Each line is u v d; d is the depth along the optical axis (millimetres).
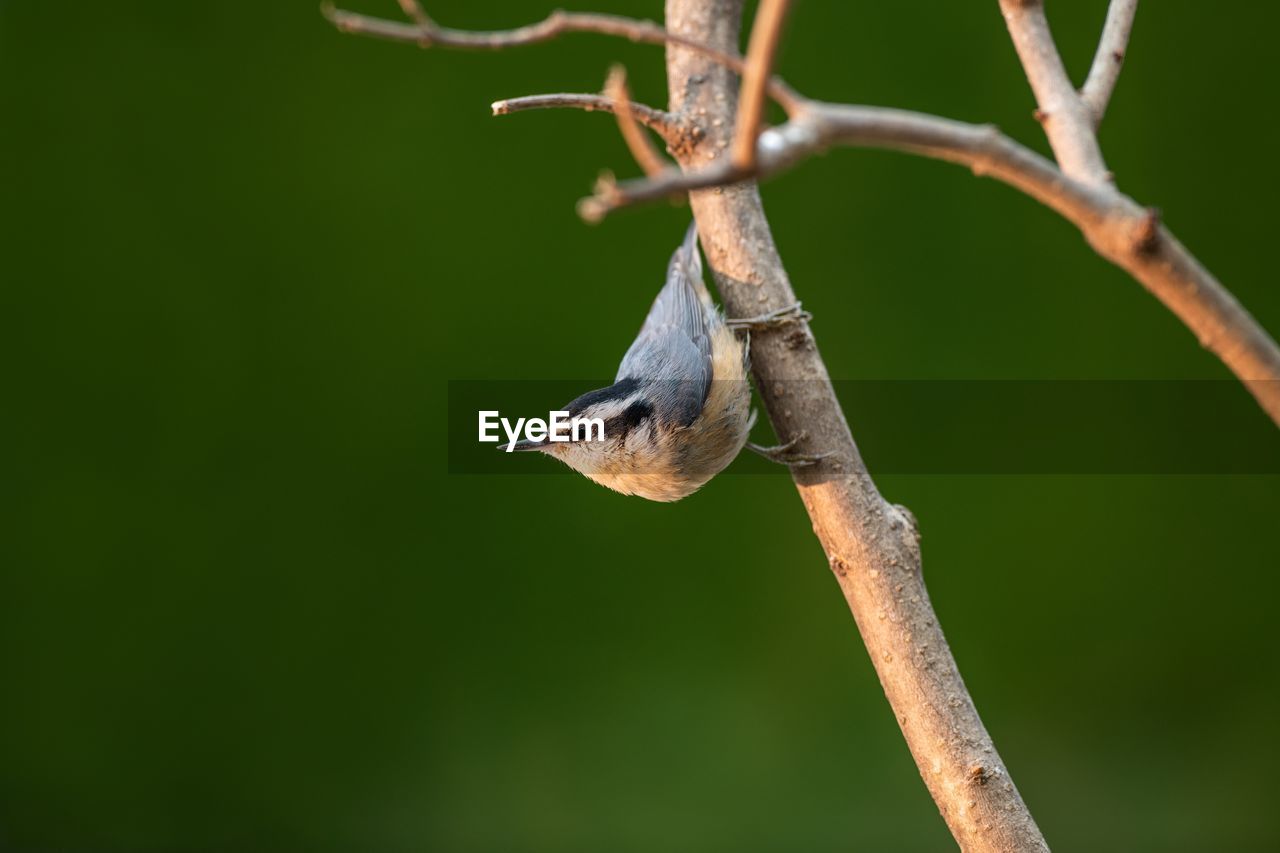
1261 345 2914
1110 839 10344
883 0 10547
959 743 4480
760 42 2281
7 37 10930
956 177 10812
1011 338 10773
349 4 10930
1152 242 2859
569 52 10711
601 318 10750
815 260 10852
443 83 10891
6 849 10734
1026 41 3652
